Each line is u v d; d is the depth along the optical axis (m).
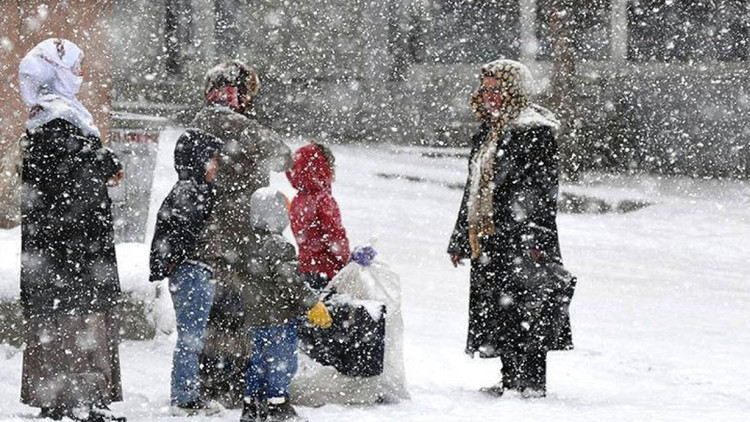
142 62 71.56
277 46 74.19
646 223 51.25
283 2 74.00
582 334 29.12
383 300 19.30
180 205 17.56
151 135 27.92
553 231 20.62
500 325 20.70
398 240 45.34
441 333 28.14
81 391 16.25
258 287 16.78
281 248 16.70
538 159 20.44
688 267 41.44
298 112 74.06
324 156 21.05
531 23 70.88
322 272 20.94
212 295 17.88
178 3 71.81
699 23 69.38
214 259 17.92
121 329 23.02
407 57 73.75
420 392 20.59
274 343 16.94
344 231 21.09
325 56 74.19
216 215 17.95
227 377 18.28
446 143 72.44
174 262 17.58
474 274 20.95
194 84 71.56
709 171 67.31
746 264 42.44
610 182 62.94
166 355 22.27
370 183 59.38
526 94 20.73
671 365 25.22
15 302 22.16
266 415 17.00
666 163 67.44
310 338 18.92
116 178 17.00
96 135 16.59
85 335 16.33
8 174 17.20
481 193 20.69
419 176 61.28
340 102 73.94
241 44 73.88
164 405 18.44
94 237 16.42
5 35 26.89
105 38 27.30
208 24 71.94
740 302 34.97
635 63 69.00
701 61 68.94
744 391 22.17
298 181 21.02
